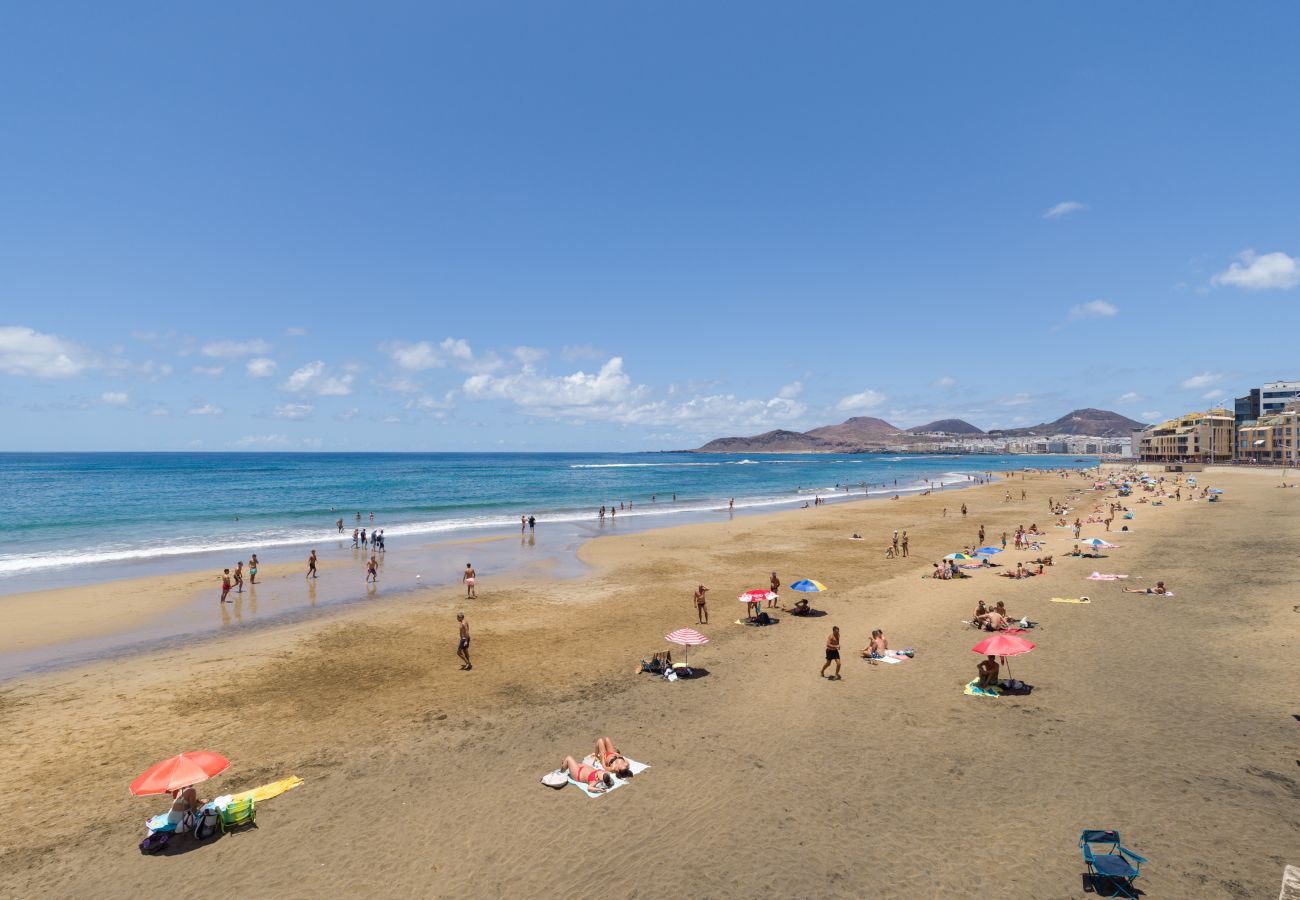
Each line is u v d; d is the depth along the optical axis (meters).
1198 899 8.68
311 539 48.50
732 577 33.88
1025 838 10.26
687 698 16.75
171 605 28.14
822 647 21.00
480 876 9.73
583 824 11.04
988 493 100.19
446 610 27.06
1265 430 150.25
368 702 17.02
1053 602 26.06
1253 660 18.31
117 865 10.28
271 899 9.34
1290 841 9.93
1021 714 15.20
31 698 17.59
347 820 11.37
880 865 9.69
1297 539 40.56
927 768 12.69
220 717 16.17
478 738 14.62
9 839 11.07
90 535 50.47
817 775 12.52
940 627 22.92
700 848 10.25
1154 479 110.50
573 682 18.20
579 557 40.72
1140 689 16.52
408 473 159.00
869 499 90.00
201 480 125.25
